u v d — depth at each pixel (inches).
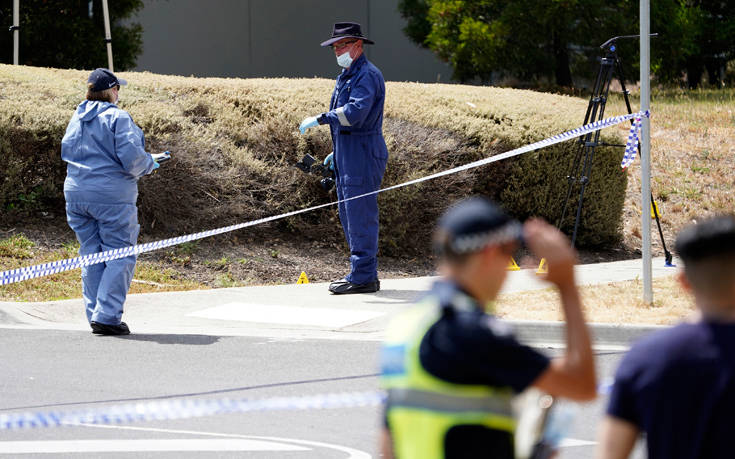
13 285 1583.4
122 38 3324.3
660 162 2573.8
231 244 1877.5
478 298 382.0
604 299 1373.0
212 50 4328.3
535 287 1513.3
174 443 813.9
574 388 363.9
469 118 2075.5
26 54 3149.6
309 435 837.2
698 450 375.2
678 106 3110.2
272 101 2062.0
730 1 3988.7
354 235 1520.7
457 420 363.6
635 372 387.9
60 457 774.5
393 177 1925.4
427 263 1953.7
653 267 1819.6
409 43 4434.1
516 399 380.8
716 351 376.5
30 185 1830.7
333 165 1551.4
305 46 4475.9
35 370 1061.1
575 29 3378.4
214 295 1513.3
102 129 1203.9
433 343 368.2
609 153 2065.7
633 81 3720.5
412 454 367.9
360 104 1453.0
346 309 1398.9
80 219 1231.5
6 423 518.3
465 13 3560.5
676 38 3489.2
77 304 1437.0
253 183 1924.2
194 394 961.5
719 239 391.2
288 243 1924.2
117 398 948.0
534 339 1207.6
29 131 1793.8
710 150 2650.1
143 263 1747.0
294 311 1390.3
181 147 1870.1
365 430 852.0
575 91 3503.9
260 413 907.4
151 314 1390.3
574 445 803.4
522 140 2044.8
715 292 391.9
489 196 2073.1
